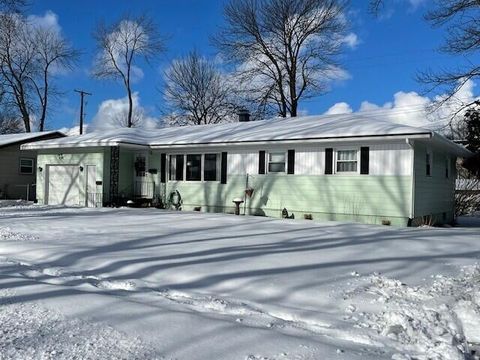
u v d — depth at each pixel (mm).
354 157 16922
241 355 4012
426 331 4809
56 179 23844
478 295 5883
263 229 12625
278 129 19938
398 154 16000
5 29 28281
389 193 16109
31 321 4898
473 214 26297
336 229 12719
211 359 3928
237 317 5285
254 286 6500
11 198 29297
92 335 4488
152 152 22109
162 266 7672
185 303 5859
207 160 20500
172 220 15156
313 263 7805
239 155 19578
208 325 4797
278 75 39875
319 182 17547
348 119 19734
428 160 17641
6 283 6500
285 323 5121
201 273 7191
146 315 5109
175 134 23312
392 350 4332
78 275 7477
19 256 9031
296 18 38656
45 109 46656
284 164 18469
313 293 6145
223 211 19953
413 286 6504
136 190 22578
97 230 12453
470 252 8969
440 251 9062
